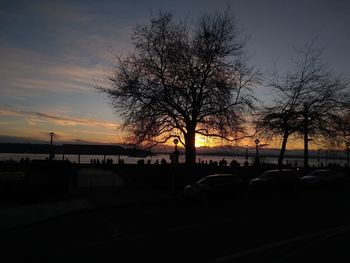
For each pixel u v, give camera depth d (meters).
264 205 23.48
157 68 37.50
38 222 17.36
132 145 38.81
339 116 44.16
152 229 15.07
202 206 23.64
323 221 16.56
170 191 30.89
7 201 24.61
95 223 17.08
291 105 44.41
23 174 25.52
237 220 17.12
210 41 37.78
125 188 32.22
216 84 37.06
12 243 12.61
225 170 41.25
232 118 38.00
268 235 13.30
